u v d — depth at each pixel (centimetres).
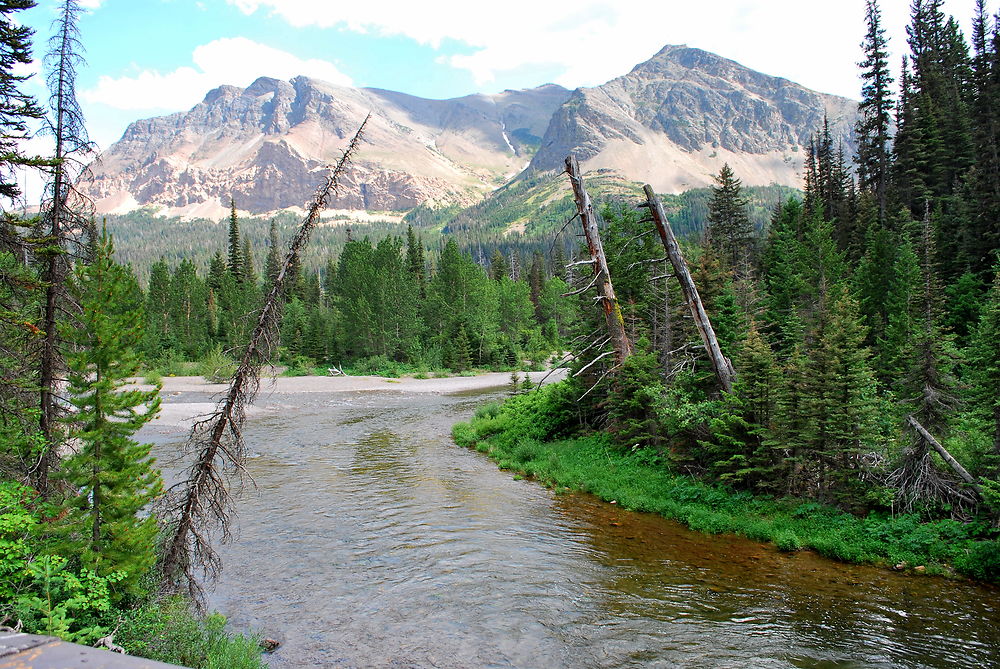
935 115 3941
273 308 841
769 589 975
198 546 837
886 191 3838
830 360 1278
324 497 1551
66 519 822
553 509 1448
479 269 7938
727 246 4703
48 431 912
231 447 851
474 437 2319
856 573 1038
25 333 905
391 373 5650
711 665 744
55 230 905
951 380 1301
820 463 1295
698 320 1730
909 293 2142
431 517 1381
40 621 645
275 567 1078
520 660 759
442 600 941
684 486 1484
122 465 862
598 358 1928
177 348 6538
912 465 1218
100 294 872
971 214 2923
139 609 770
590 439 2003
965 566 1012
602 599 943
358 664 749
